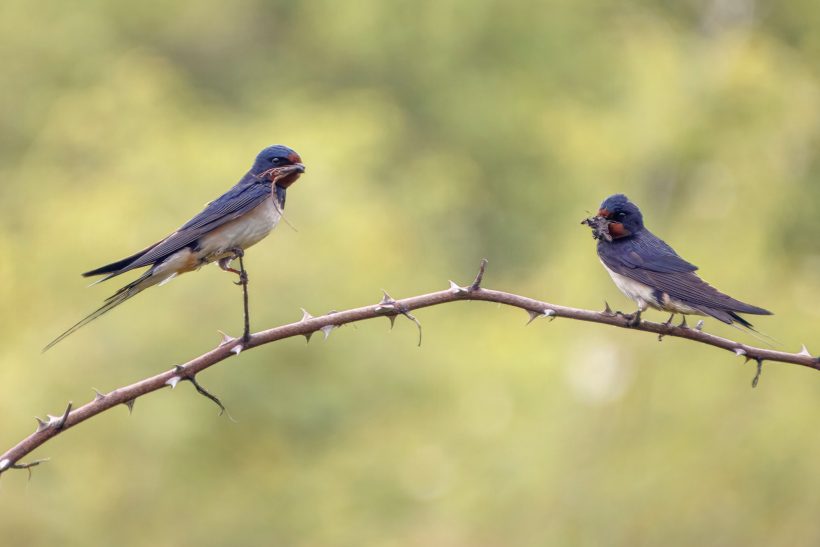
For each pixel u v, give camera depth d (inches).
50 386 600.4
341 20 1155.9
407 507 676.1
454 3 1098.1
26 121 1135.6
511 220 1045.2
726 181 684.7
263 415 623.5
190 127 778.8
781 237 677.9
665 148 717.3
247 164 717.9
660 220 668.7
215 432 618.2
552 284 700.0
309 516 650.2
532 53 1104.8
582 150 820.0
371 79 1153.4
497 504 621.6
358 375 657.0
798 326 559.5
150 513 603.2
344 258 674.2
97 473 595.2
